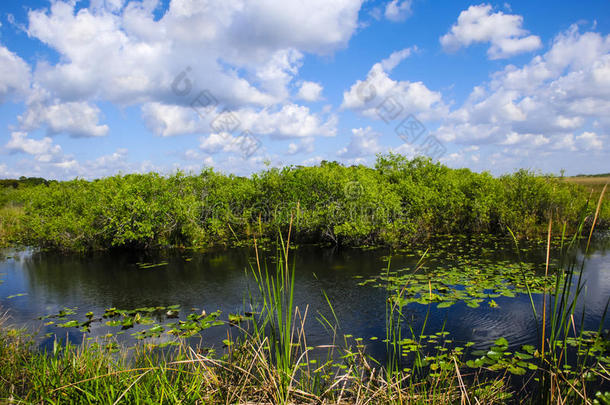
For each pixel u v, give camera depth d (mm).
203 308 6129
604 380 3502
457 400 2969
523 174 14023
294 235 12422
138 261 9805
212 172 13234
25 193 13477
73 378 2871
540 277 7219
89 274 8523
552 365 2408
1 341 4332
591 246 10242
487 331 4855
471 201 13555
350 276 7816
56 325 5418
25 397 2670
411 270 8141
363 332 4926
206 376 2941
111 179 13336
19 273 8773
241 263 9281
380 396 2795
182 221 11859
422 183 14062
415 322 5223
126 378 2748
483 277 7316
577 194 14172
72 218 11250
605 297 6012
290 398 2664
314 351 4355
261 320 5426
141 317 5695
